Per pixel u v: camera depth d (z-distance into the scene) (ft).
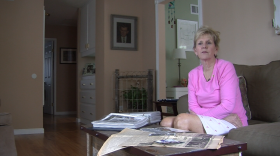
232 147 3.12
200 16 10.27
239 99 5.68
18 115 13.71
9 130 7.13
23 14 14.05
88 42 17.48
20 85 13.83
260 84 6.68
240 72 7.34
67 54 24.03
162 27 13.80
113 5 14.62
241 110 5.67
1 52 13.56
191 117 5.08
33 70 14.11
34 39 14.20
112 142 3.65
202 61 6.01
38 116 14.07
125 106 14.34
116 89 13.79
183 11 17.34
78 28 19.16
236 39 8.89
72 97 24.21
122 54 14.70
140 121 4.90
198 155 2.92
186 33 17.29
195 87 6.29
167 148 3.05
